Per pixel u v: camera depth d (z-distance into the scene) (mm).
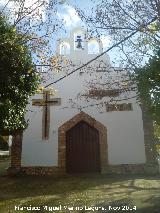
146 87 8727
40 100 16828
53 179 14742
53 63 10875
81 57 17078
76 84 16875
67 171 16094
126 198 10227
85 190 11945
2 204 10078
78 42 17375
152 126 16219
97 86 16266
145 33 10047
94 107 16609
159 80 8367
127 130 16266
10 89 9844
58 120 16562
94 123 16406
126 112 16484
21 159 16109
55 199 10570
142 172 15664
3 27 9305
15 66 9641
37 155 16156
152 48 10047
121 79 15938
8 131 10820
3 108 9422
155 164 15734
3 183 13945
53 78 16953
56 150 16188
